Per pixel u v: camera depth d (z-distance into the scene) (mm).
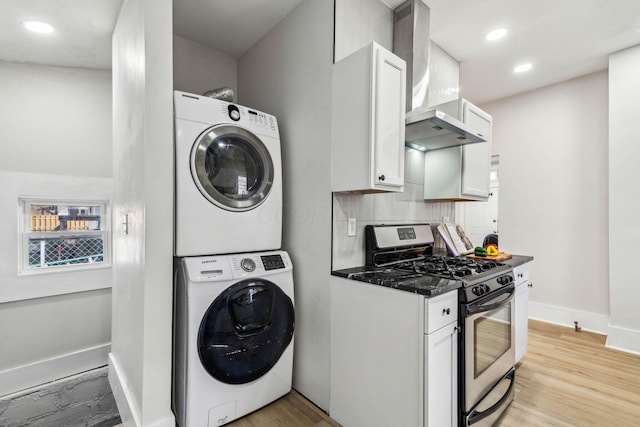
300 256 1980
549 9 2146
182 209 1584
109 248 2570
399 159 1665
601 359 2504
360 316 1576
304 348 1938
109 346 2516
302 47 1982
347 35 1824
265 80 2344
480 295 1546
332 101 1752
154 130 1460
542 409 1845
